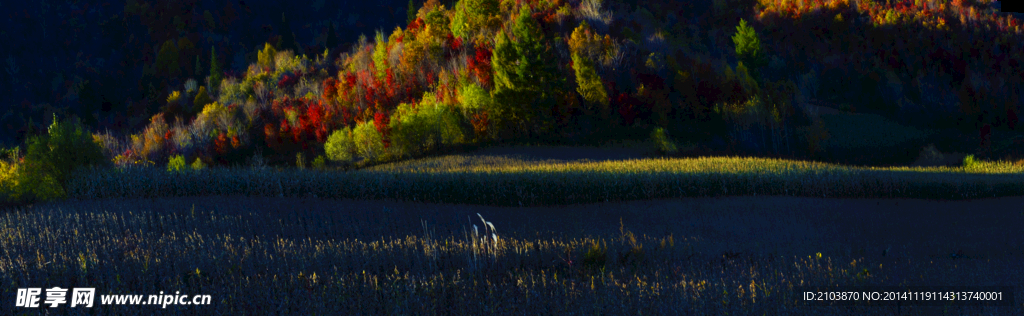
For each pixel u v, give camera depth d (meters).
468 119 64.19
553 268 10.48
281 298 7.65
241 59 169.38
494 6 94.44
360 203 22.22
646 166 37.22
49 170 22.00
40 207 19.44
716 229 18.77
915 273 9.59
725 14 128.50
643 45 86.62
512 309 7.25
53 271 9.41
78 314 7.25
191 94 123.88
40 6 160.75
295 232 16.42
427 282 8.50
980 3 126.38
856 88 91.62
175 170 24.17
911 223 20.38
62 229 15.29
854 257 12.21
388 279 8.73
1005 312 6.83
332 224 17.83
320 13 195.50
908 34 110.06
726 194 26.88
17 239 13.62
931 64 100.56
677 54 84.50
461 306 7.45
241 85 110.56
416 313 7.17
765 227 19.39
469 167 47.59
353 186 23.83
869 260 11.64
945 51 101.19
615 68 75.06
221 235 14.98
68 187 21.92
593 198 24.86
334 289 8.13
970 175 33.69
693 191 26.62
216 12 178.75
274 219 18.14
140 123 134.50
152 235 14.70
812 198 26.17
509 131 64.69
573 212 22.17
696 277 9.59
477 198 23.95
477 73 72.06
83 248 12.36
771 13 122.44
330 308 7.33
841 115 77.19
